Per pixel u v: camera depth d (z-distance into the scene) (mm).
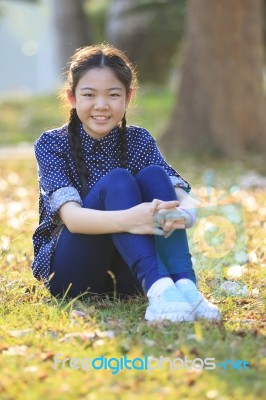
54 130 4695
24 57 63281
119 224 4113
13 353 3652
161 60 27750
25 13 54625
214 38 15375
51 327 4062
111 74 4453
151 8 25250
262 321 4293
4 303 4602
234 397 3154
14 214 7945
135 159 4703
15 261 5711
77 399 3141
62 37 27953
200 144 15477
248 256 5672
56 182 4418
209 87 15445
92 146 4594
